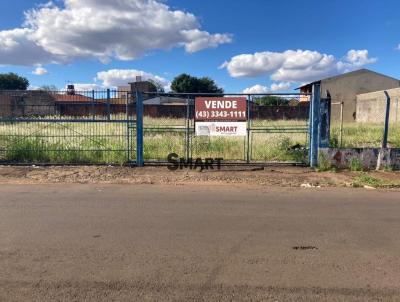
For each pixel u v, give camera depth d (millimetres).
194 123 13398
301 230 6438
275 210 7770
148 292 4199
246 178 11477
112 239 5898
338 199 8859
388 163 12977
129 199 8695
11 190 9672
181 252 5391
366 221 6996
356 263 5043
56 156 14102
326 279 4555
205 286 4352
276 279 4547
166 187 10211
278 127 15680
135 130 13695
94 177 11578
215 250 5480
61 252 5344
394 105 33344
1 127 14148
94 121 13469
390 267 4922
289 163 13500
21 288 4277
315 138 13227
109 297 4082
